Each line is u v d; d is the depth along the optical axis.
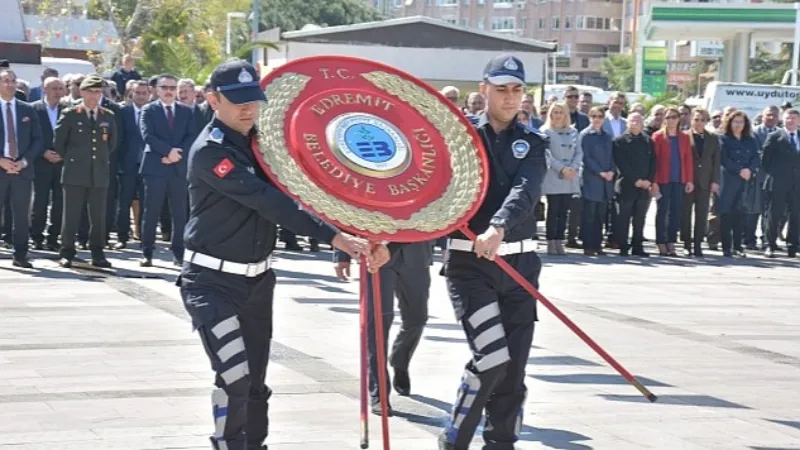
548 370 8.73
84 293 11.38
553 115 16.36
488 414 5.98
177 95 13.39
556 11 96.06
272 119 5.41
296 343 9.22
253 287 5.39
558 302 12.13
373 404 7.27
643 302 12.41
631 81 85.75
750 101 24.56
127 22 40.84
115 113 15.21
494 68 5.93
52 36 38.34
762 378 8.73
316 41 26.44
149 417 6.89
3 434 6.46
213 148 5.19
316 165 5.29
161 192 13.21
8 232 14.77
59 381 7.72
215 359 5.24
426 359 8.85
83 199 12.99
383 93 5.73
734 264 16.72
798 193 17.81
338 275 6.40
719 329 10.86
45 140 14.35
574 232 17.50
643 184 16.77
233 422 5.29
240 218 5.29
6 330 9.43
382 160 5.43
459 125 5.80
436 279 13.48
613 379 8.48
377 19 70.62
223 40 43.22
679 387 8.29
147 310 10.50
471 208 5.50
